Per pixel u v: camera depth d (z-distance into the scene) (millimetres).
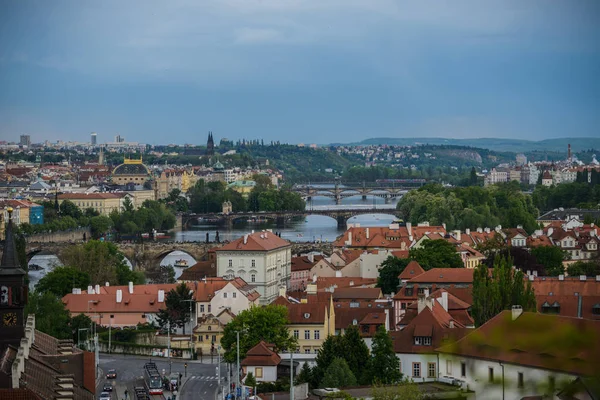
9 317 189750
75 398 178250
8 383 155000
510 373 84375
